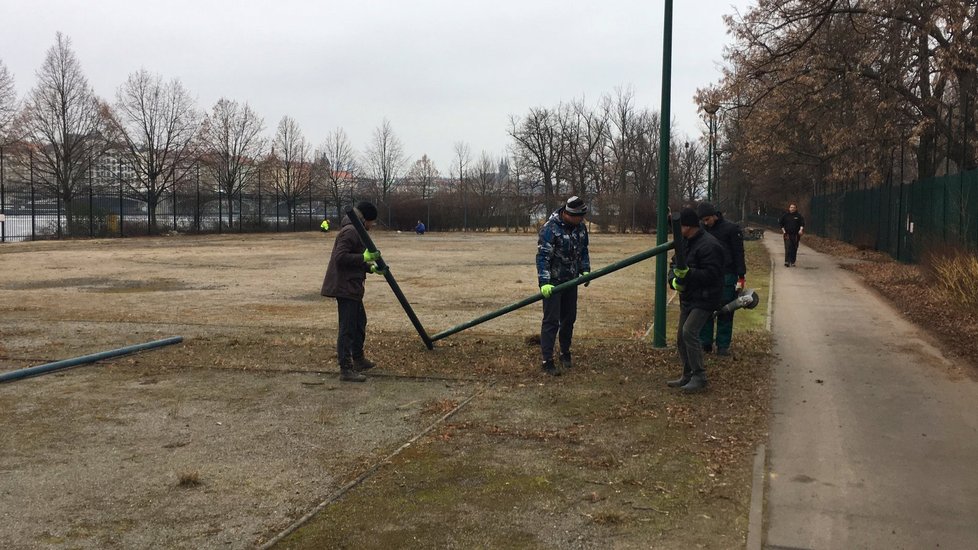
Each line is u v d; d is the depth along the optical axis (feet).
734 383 23.11
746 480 15.06
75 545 12.28
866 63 61.21
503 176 297.74
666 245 22.35
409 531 12.74
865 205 94.07
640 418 19.39
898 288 48.93
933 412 20.08
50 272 65.57
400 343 30.22
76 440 17.97
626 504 13.87
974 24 52.49
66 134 139.64
